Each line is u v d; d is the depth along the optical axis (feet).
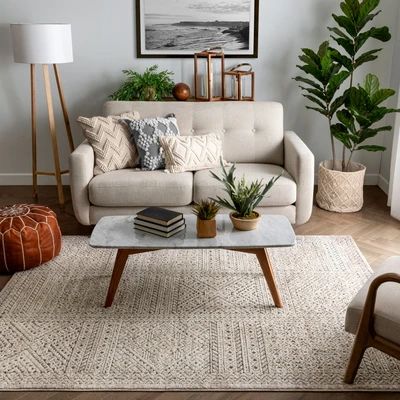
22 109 15.62
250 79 15.19
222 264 11.05
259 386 7.47
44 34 13.39
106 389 7.44
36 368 7.88
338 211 14.01
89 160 11.94
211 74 14.43
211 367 7.87
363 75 15.38
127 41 15.07
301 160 11.64
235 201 9.43
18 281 10.38
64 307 9.50
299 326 8.89
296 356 8.12
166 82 14.58
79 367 7.89
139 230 9.48
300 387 7.45
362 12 13.15
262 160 13.43
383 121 15.62
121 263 9.33
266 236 9.21
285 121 15.74
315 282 10.32
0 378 7.66
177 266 10.98
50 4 14.79
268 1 14.75
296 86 15.42
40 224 10.80
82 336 8.64
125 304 9.59
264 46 15.11
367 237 12.51
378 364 7.89
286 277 10.50
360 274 10.63
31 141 15.92
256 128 13.46
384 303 7.04
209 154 12.60
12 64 15.23
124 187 11.66
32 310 9.39
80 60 15.21
